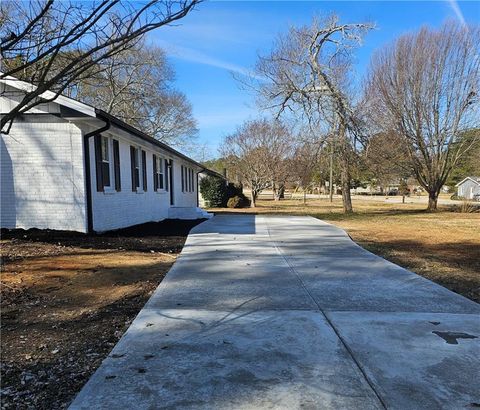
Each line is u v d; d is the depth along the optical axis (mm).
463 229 15016
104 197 11500
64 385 2932
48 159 10188
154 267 7023
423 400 2664
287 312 4504
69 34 2578
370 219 19906
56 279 5922
